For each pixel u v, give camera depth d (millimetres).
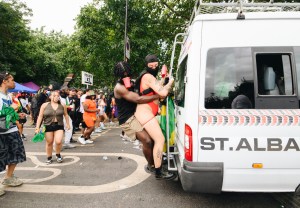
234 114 3502
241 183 3508
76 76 36469
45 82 38688
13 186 5172
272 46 3535
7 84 4793
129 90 4184
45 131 6848
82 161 7121
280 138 3463
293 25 3545
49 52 42500
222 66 3562
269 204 4328
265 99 3490
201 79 3570
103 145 9367
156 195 4730
